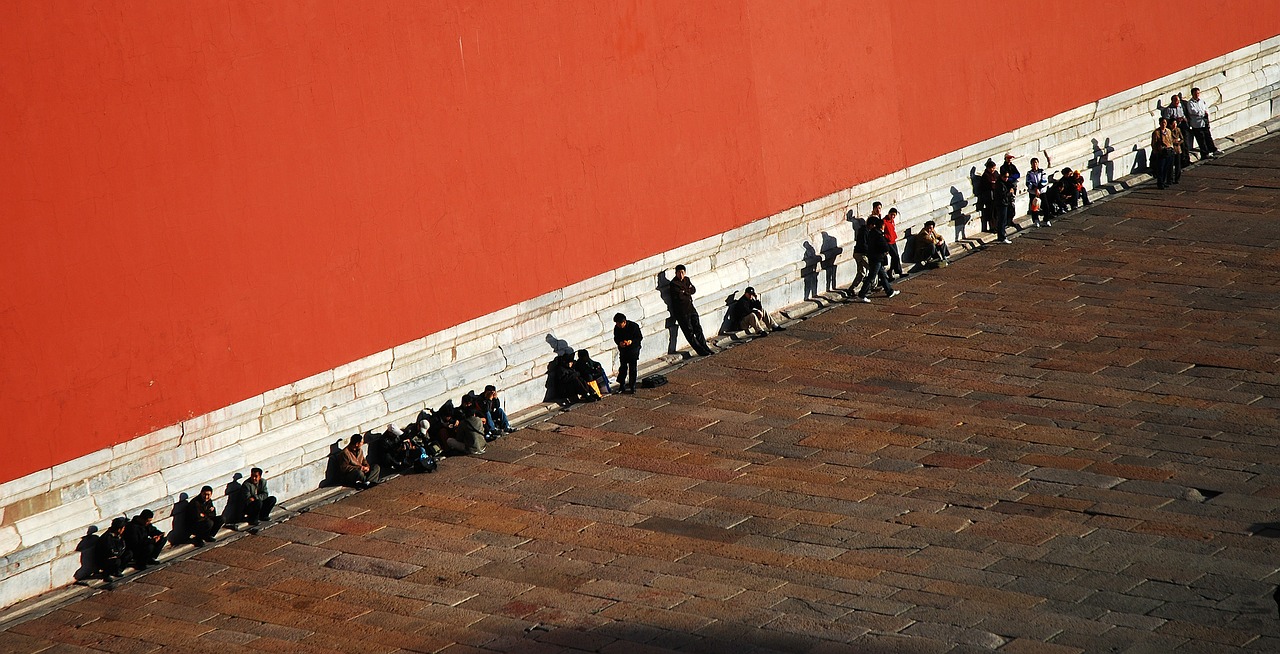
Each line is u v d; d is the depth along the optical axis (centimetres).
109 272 2930
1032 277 4506
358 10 3284
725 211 4184
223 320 3122
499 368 3659
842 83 4475
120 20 2902
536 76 3662
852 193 4541
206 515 3089
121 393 2973
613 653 2531
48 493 2892
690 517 3095
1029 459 3262
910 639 2506
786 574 2803
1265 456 3188
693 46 4044
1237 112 6009
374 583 2892
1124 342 3934
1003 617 2569
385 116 3359
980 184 4912
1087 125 5388
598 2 3788
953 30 4809
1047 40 5162
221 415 3138
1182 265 4500
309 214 3244
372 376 3425
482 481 3353
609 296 3941
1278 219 4850
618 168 3888
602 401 3788
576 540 3023
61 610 2845
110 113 2903
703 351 4069
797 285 4406
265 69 3136
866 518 3031
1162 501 3008
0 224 2766
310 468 3322
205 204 3067
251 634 2705
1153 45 5600
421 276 3472
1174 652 2408
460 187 3528
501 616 2711
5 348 2792
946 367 3856
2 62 2742
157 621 2781
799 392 3762
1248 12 6016
